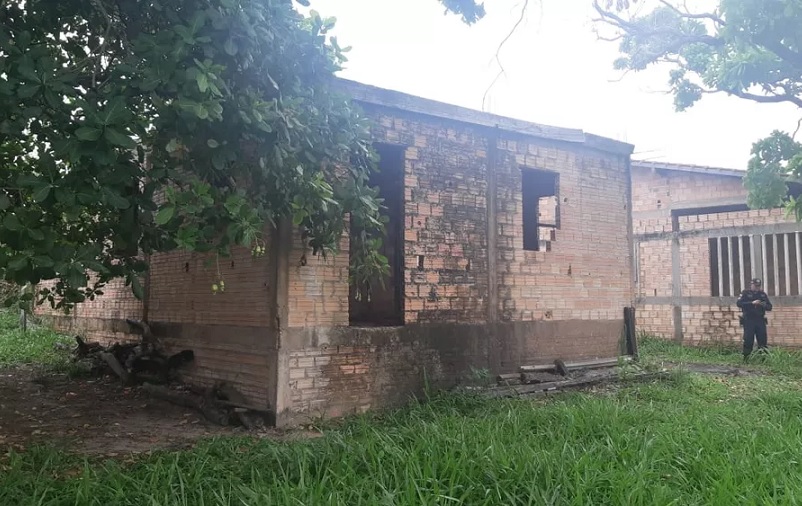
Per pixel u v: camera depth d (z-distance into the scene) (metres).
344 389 7.80
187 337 9.04
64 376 10.57
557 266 10.44
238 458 5.48
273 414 7.24
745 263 15.74
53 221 5.28
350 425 7.10
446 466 4.68
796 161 9.22
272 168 5.68
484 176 9.53
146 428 7.22
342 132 6.30
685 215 16.86
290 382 7.35
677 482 4.76
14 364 11.80
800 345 14.57
